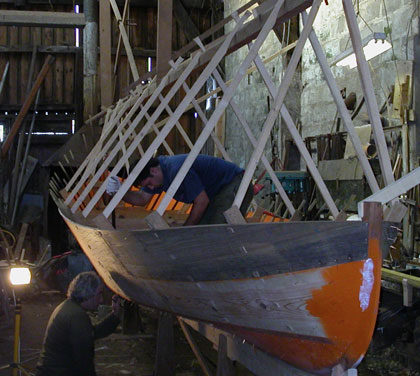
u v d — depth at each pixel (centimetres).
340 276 231
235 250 252
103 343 529
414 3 539
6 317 600
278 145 823
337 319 241
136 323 555
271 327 267
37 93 1081
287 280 244
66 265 732
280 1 314
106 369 461
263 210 488
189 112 1128
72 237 844
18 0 1092
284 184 670
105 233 332
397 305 438
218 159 408
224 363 319
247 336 292
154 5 1138
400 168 518
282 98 288
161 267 302
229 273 263
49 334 317
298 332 256
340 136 632
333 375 256
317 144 679
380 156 276
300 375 271
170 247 281
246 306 270
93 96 1059
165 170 382
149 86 553
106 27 898
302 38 297
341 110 300
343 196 591
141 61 1151
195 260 274
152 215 290
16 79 1103
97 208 645
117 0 1126
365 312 234
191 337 404
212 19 1152
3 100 1099
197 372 452
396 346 432
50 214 1047
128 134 465
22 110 987
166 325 403
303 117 794
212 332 343
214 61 347
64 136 1109
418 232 481
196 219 358
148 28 1146
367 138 559
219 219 399
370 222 223
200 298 297
